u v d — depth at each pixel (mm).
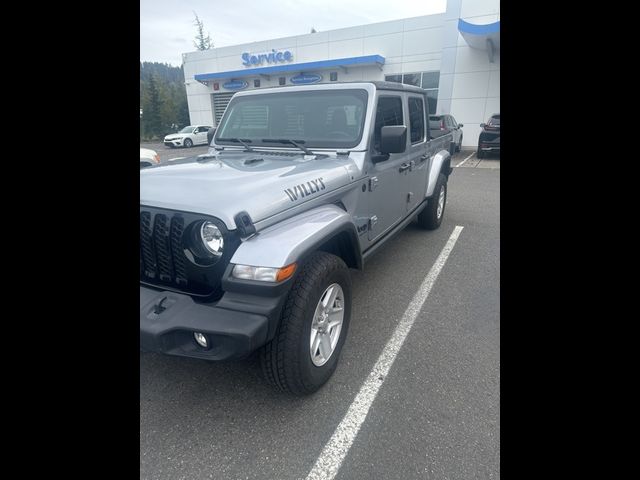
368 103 3029
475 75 16297
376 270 4219
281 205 2139
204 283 1985
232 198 1984
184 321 1817
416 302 3480
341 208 2766
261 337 1823
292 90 3303
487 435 2012
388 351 2756
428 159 4789
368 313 3287
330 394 2338
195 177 2330
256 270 1851
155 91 35844
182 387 2410
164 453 1931
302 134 3203
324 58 20266
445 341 2871
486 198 8047
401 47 18250
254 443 1995
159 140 35531
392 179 3527
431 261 4469
